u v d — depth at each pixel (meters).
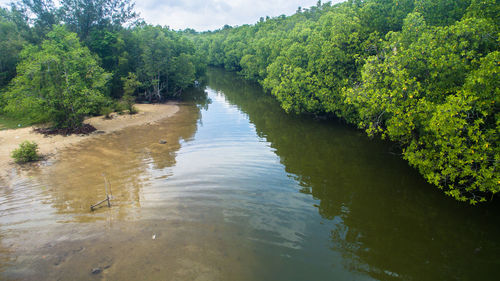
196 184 16.81
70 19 46.38
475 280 9.90
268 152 22.86
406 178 17.97
